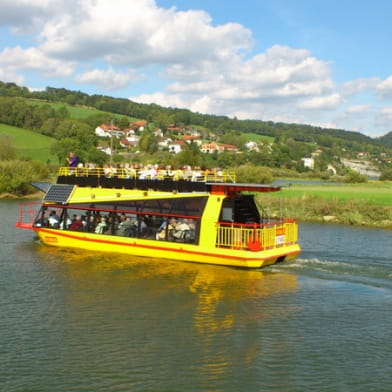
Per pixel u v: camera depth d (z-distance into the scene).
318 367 12.13
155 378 11.54
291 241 22.92
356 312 15.91
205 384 11.30
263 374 11.77
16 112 170.00
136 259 22.80
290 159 185.00
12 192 67.44
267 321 15.09
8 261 22.53
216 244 21.38
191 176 24.09
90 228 24.98
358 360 12.52
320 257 23.72
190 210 22.05
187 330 14.33
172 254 22.38
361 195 59.00
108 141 192.75
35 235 30.30
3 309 15.95
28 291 17.89
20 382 11.30
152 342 13.46
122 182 24.17
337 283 19.11
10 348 13.03
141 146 192.50
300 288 18.41
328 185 89.75
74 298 17.12
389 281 19.39
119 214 24.17
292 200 51.62
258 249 20.56
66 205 25.84
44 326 14.53
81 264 21.91
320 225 41.22
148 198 23.16
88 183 25.47
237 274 20.23
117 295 17.47
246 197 22.59
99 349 13.02
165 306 16.34
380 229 38.28
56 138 159.38
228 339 13.72
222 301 16.89
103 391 10.96
